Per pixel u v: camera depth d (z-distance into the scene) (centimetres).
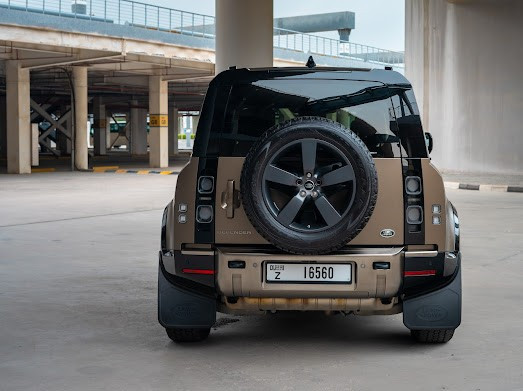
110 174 3122
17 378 472
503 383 462
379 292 500
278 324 617
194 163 514
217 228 509
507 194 1966
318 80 528
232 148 514
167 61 3481
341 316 645
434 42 2978
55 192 2064
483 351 534
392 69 530
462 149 2919
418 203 506
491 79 2825
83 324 613
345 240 479
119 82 4262
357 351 535
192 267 511
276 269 498
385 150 511
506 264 912
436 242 506
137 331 592
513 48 2778
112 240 1115
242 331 593
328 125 477
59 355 524
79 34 2836
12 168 3169
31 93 4850
